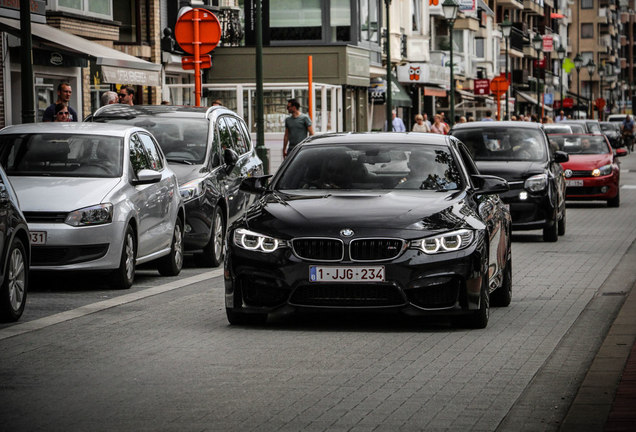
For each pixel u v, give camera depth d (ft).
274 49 169.27
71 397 29.81
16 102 101.65
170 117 66.44
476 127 82.79
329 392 30.40
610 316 44.42
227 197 65.77
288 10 174.50
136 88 129.29
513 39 396.98
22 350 36.81
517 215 76.48
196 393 30.27
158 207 56.80
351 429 26.40
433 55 248.73
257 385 31.30
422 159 44.70
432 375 32.73
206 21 83.82
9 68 97.76
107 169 54.29
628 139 297.74
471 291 39.73
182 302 48.42
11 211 42.55
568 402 29.27
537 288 53.31
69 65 105.40
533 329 41.11
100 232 51.34
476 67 340.59
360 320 43.11
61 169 54.19
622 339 38.32
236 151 69.92
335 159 44.75
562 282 55.52
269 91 142.00
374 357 35.47
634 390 30.01
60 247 50.96
